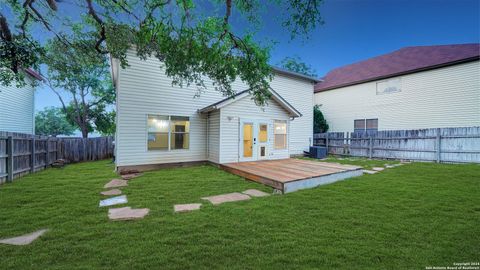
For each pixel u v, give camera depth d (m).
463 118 10.85
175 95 8.76
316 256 2.42
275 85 12.12
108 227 3.17
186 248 2.60
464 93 10.84
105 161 11.09
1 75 5.87
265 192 5.18
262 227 3.18
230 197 4.74
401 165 8.70
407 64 13.27
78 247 2.60
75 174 7.29
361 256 2.43
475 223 3.26
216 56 4.46
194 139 9.18
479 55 10.22
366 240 2.79
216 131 8.70
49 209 3.93
